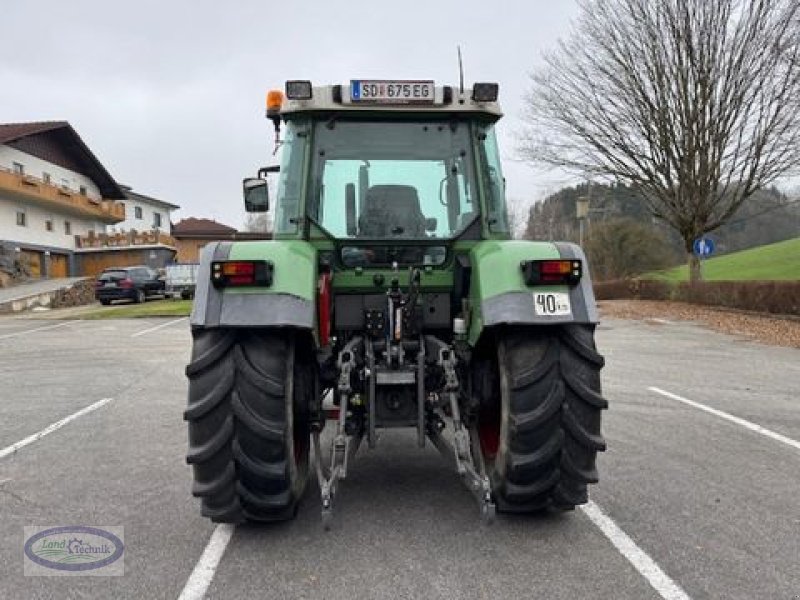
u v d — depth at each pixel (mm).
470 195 3691
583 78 17625
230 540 3193
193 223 57906
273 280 3002
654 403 6438
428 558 2975
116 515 3602
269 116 3783
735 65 15938
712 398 6664
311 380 3408
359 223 3660
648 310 17328
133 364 9680
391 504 3641
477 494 3197
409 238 3650
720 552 3027
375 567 2896
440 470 4238
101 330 15227
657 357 9680
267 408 2957
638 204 22578
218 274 2926
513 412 3051
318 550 3072
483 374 3480
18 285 30453
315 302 3240
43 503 3812
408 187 3689
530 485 3096
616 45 16969
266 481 2979
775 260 30000
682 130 17031
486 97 3643
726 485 3979
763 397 6703
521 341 3104
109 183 42312
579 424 3051
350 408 3467
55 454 4883
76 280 33094
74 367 9438
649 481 4043
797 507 3611
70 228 38875
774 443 4953
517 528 3297
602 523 3355
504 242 3359
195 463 2951
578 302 3045
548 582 2744
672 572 2830
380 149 3703
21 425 5855
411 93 3621
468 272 3482
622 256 25281
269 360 2996
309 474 3762
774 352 10094
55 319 18953
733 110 16344
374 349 3490
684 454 4656
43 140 36000
